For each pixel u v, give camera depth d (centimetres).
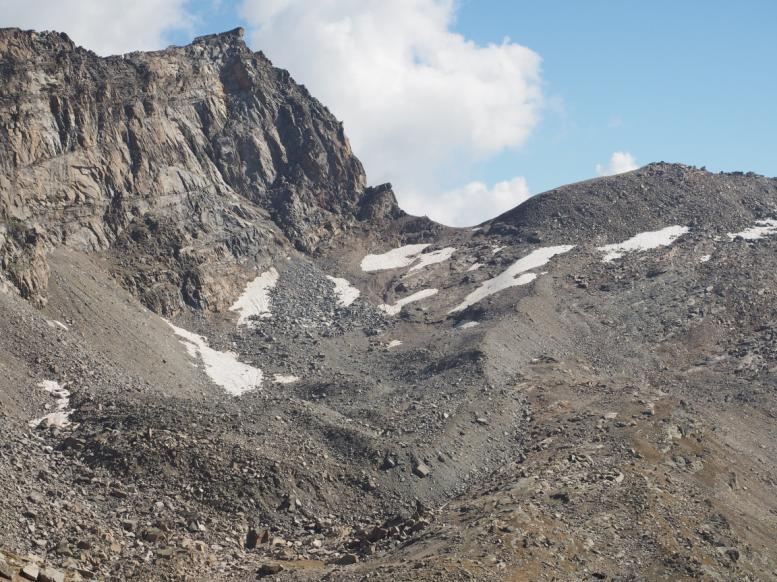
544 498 10662
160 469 11269
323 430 13288
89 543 8869
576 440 13362
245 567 9256
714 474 12688
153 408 12750
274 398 15800
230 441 12088
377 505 11781
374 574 8362
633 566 9394
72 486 10544
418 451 12875
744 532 10962
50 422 12100
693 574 9381
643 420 13938
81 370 13775
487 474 12912
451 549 8919
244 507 11012
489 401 15125
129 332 16450
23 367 13200
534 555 8900
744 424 15662
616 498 10806
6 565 7012
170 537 9700
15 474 10150
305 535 10750
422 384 16538
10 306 14350
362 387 16475
